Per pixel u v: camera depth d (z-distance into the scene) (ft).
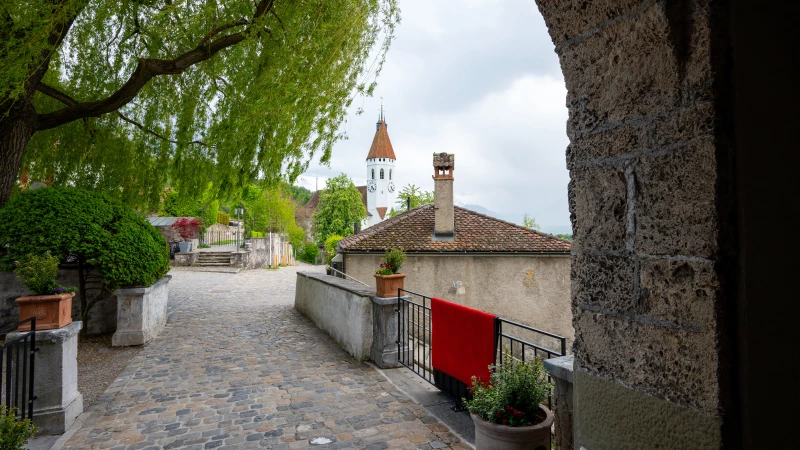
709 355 3.74
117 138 31.01
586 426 5.17
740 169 3.72
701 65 3.82
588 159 5.16
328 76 24.84
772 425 3.64
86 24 26.35
